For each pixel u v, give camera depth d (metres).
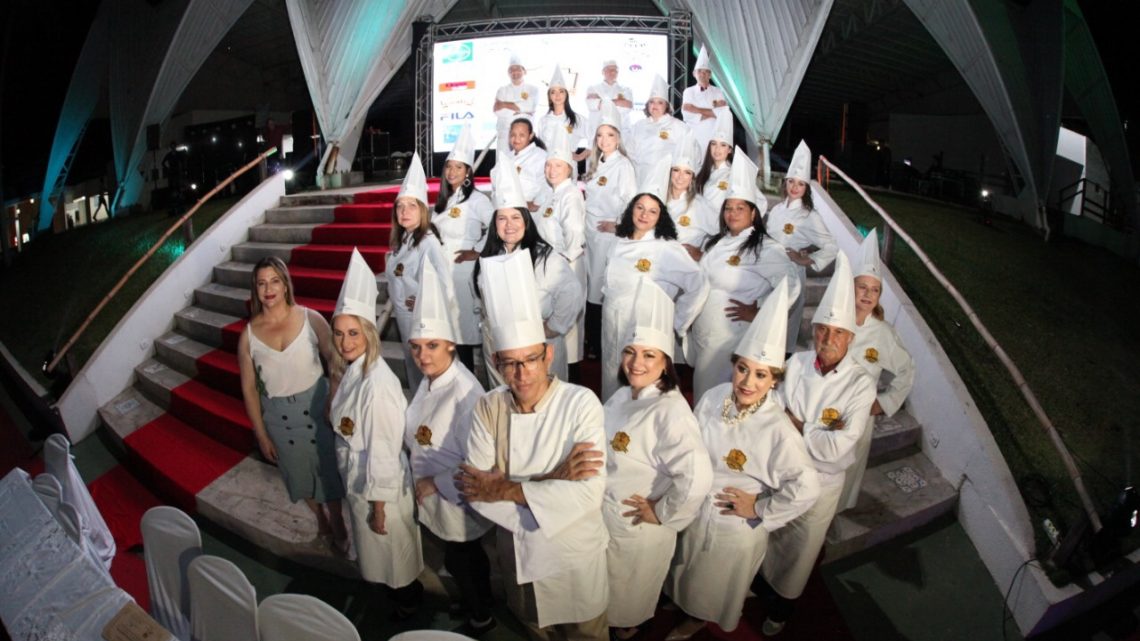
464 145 5.19
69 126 16.50
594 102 8.79
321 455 3.96
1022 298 7.34
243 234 8.72
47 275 12.68
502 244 4.29
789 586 3.45
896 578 4.16
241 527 4.75
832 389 3.40
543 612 2.90
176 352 7.12
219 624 2.80
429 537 4.21
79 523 3.54
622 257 4.41
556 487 2.68
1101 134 11.29
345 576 4.33
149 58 13.80
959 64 11.42
